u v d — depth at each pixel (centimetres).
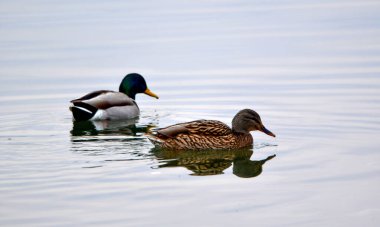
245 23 2900
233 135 1631
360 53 2416
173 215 1193
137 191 1303
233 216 1189
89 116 1927
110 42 2644
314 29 2777
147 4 3291
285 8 3184
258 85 2127
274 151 1562
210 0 3381
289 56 2423
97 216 1188
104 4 3288
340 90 2031
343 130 1688
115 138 1698
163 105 2011
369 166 1421
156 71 2316
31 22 2936
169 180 1370
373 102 1905
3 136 1702
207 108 1945
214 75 2248
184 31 2784
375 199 1252
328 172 1395
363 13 3014
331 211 1207
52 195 1280
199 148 1616
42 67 2375
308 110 1862
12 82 2227
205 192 1302
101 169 1420
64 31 2797
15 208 1223
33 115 1919
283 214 1197
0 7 3247
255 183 1351
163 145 1600
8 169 1418
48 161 1473
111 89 2180
